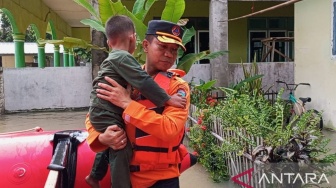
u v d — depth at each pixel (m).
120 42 1.93
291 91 8.34
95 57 9.42
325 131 6.71
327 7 6.82
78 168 2.44
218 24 9.28
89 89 10.49
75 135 2.58
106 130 1.78
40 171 2.39
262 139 3.11
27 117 9.27
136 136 1.81
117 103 1.77
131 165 1.85
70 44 6.93
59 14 16.31
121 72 1.78
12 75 10.04
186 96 1.88
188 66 6.64
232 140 3.60
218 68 9.48
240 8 12.37
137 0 6.74
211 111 4.58
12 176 2.34
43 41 6.87
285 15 12.66
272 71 10.01
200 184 4.09
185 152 2.06
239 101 3.93
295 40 8.13
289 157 2.86
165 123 1.72
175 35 1.89
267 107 3.56
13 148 2.47
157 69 1.94
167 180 1.88
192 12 12.41
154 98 1.76
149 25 1.95
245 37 12.61
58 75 10.33
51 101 10.34
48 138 2.60
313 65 7.42
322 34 7.03
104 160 2.13
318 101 7.27
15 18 11.71
